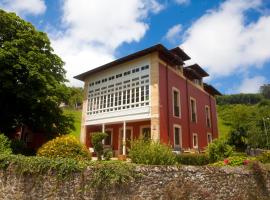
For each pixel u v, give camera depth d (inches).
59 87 730.8
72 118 838.5
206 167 366.6
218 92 1200.2
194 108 960.9
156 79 738.8
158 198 314.5
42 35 765.3
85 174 312.2
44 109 729.6
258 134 1326.3
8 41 671.1
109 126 948.0
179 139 800.3
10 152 456.4
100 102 896.3
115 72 871.1
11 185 325.4
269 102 2415.1
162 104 738.8
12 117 759.1
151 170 324.2
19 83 682.2
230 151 605.9
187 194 329.7
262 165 432.8
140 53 778.8
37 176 319.0
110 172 310.2
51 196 307.1
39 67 671.8
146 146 420.5
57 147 410.0
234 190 375.9
